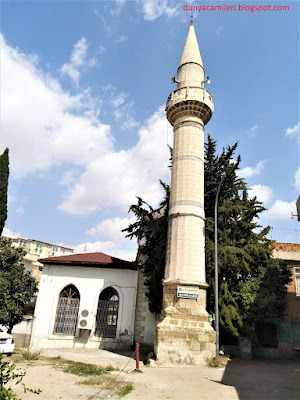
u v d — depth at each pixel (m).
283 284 20.33
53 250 66.12
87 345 20.05
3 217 23.59
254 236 19.86
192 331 15.26
